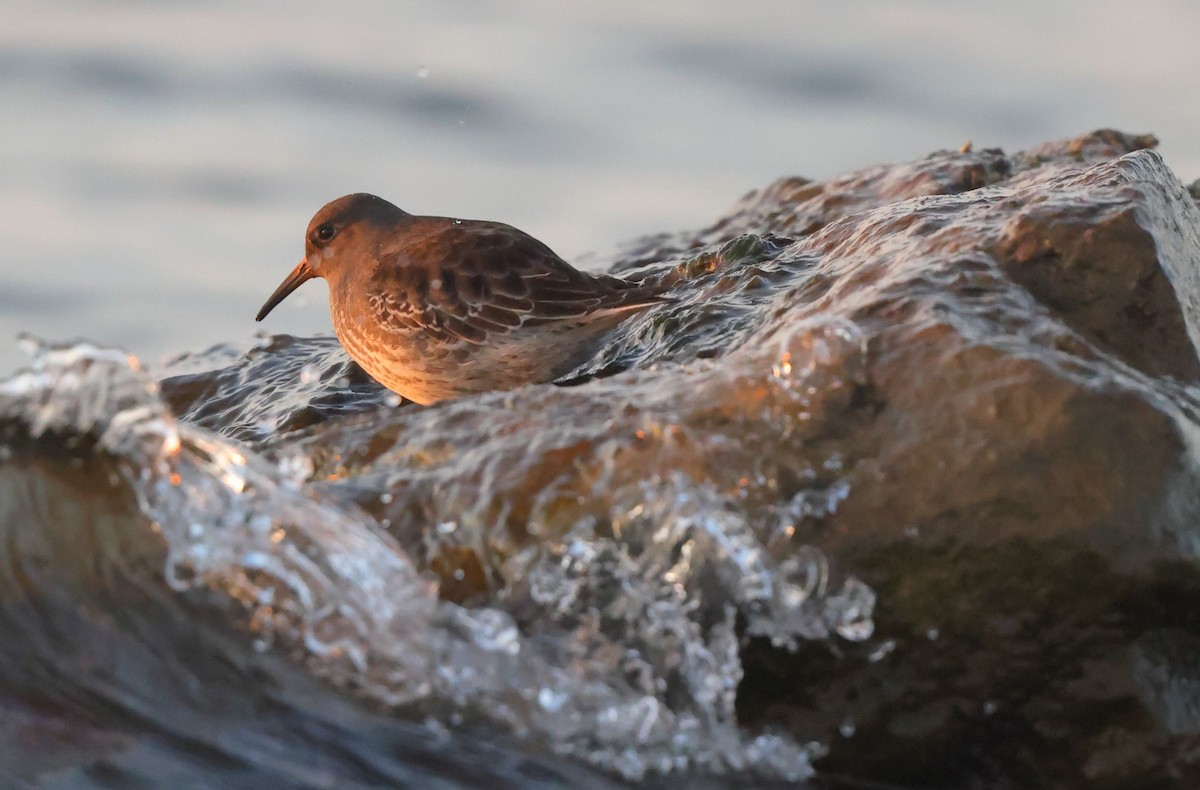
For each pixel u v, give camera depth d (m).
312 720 6.51
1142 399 6.97
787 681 7.12
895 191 13.33
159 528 6.83
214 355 14.27
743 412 7.50
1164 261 8.37
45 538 6.72
